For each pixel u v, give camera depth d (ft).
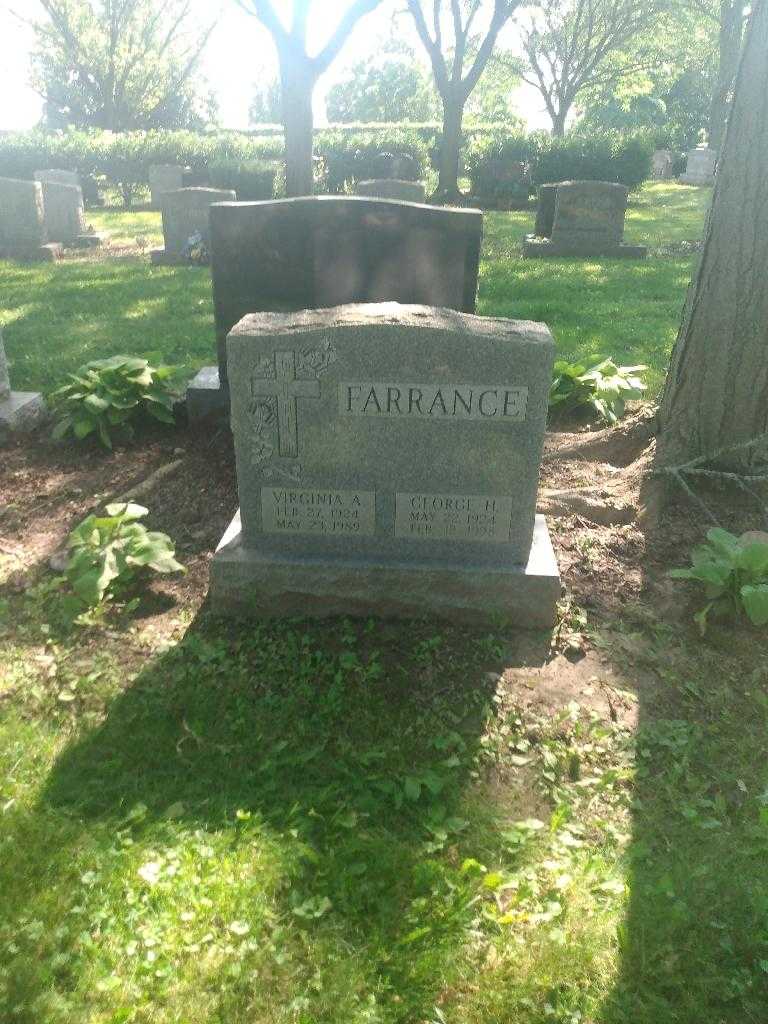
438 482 12.92
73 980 7.73
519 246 59.36
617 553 15.34
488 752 10.87
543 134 94.68
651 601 14.03
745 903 8.70
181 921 8.27
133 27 131.03
